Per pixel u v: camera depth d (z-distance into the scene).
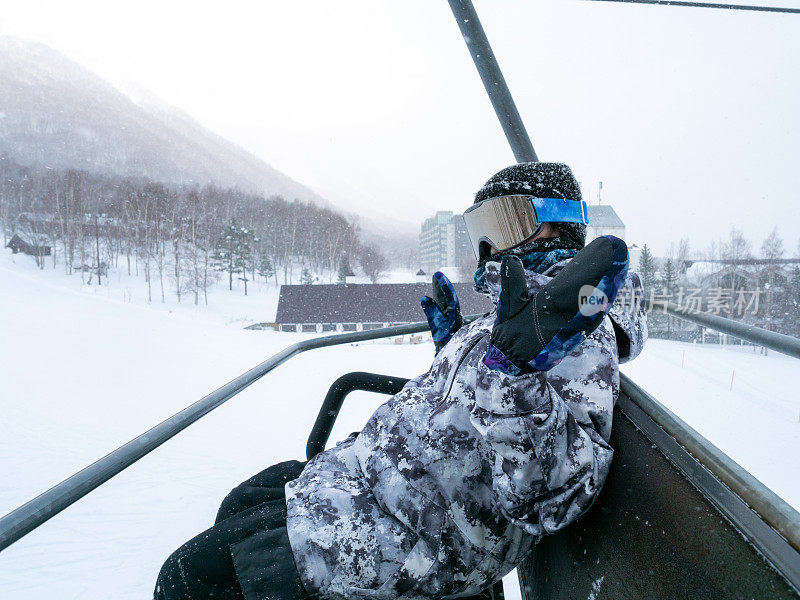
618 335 1.08
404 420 1.07
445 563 0.96
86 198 102.44
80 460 18.20
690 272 27.28
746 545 0.56
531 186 1.06
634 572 0.72
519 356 0.75
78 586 10.41
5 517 0.74
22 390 25.64
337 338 2.01
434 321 1.44
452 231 171.00
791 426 16.00
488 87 1.95
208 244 88.81
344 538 0.97
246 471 16.89
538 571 1.13
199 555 0.98
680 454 0.75
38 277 76.25
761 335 1.45
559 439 0.82
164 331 43.44
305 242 118.44
